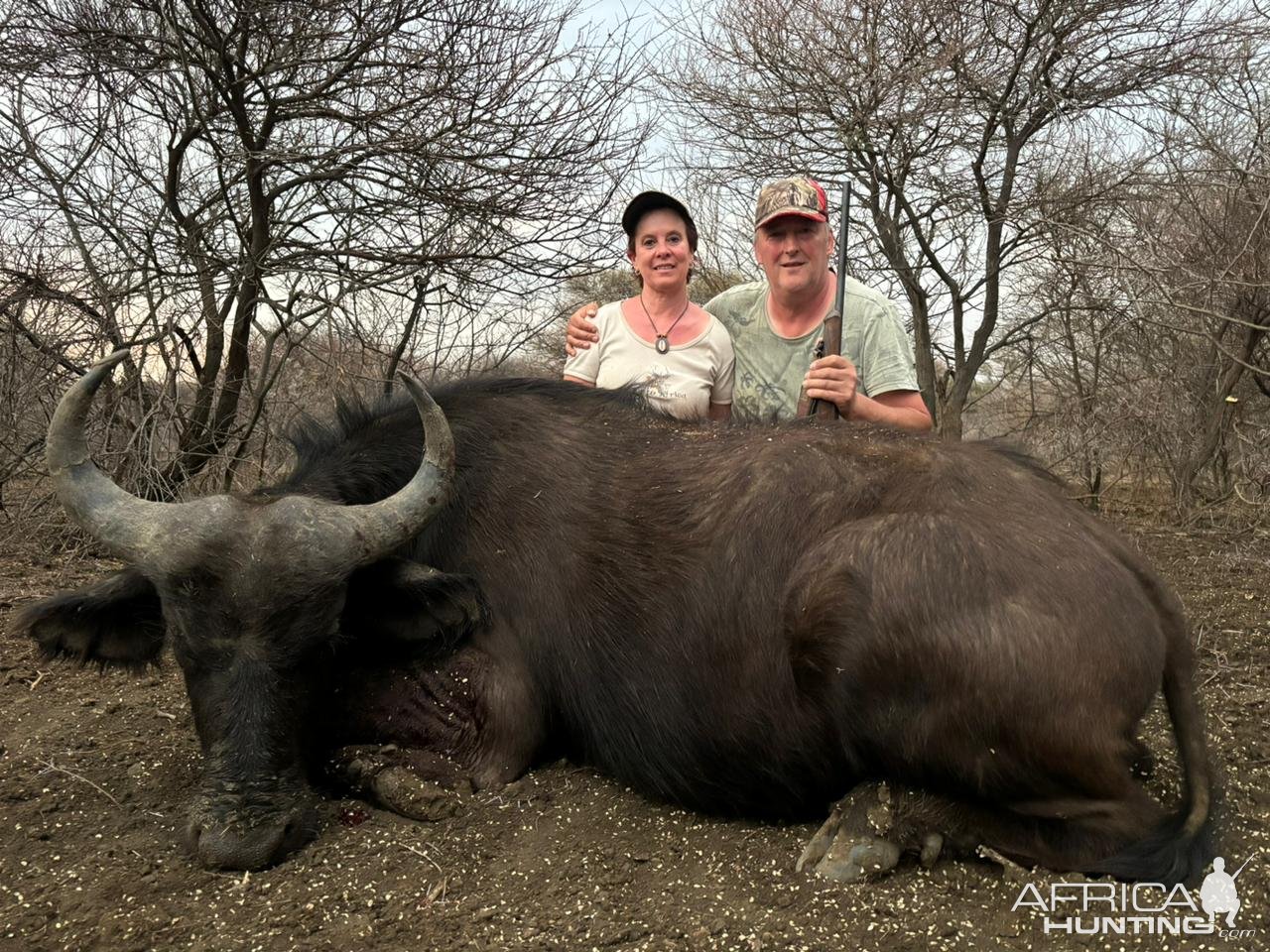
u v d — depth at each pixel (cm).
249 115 849
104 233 844
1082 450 1177
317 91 805
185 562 344
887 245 1134
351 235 892
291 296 862
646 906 314
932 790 343
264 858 332
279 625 349
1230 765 409
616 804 389
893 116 1023
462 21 812
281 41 786
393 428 458
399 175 845
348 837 357
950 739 329
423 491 381
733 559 379
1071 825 333
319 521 361
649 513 404
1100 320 1229
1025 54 975
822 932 298
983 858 338
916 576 335
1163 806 370
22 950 288
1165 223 1029
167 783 398
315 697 366
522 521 419
